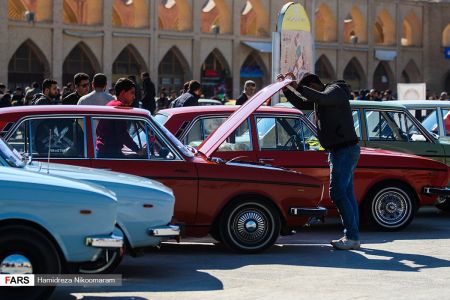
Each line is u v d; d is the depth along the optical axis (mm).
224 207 13156
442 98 37281
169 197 11211
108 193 9492
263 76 70062
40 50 57625
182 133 15648
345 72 75062
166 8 66938
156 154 13031
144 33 62406
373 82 76625
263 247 13289
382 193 15984
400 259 13000
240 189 13094
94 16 60406
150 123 13109
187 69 65500
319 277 11477
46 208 8977
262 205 13242
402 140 18297
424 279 11422
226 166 13141
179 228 11430
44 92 20844
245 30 71625
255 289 10641
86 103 17078
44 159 12719
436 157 18359
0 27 55281
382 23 78250
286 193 13266
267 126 15555
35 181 9055
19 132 12766
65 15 61969
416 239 15188
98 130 12961
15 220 8938
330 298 10141
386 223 16078
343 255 13312
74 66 60344
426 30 79625
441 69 80000
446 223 17812
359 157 14977
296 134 15680
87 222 9133
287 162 15414
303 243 14672
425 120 21062
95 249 9195
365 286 10898
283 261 12703
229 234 13164
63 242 9078
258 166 13430
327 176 15562
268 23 69250
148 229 11055
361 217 16250
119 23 64812
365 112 18156
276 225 13305
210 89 67438
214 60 67750
